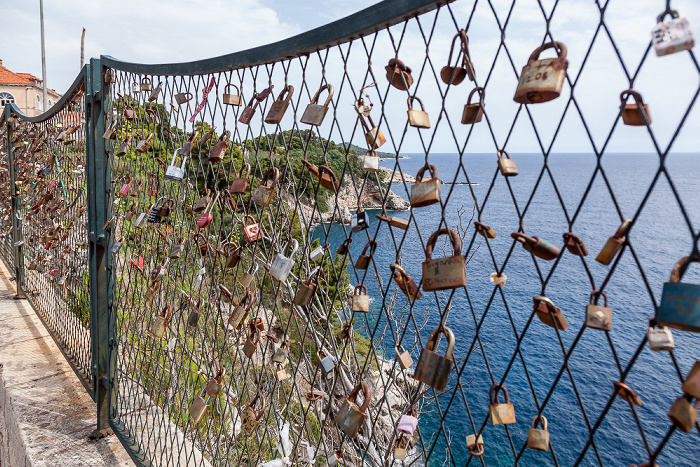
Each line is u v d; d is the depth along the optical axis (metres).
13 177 6.70
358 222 1.37
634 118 0.84
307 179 1.85
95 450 3.27
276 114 1.58
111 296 3.27
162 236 2.39
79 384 4.15
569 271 44.00
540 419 1.04
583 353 26.11
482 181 91.44
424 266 1.16
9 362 4.50
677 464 18.55
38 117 4.92
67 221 4.33
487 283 32.16
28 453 3.18
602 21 0.84
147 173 2.60
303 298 1.58
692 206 94.38
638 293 38.66
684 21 0.74
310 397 1.70
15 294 6.76
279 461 1.80
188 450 3.14
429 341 1.19
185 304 2.45
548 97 0.94
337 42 1.37
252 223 1.81
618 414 21.05
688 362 25.98
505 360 23.69
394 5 1.16
